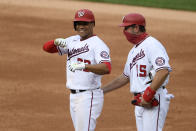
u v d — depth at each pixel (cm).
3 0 9212
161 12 9712
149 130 2145
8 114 3484
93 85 2262
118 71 5019
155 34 7231
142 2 10994
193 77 4981
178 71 5212
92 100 2259
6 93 4050
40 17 7831
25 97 3962
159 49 2095
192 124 3450
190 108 3894
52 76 4706
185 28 7894
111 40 6581
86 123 2259
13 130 3141
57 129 3200
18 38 6353
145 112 2155
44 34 6669
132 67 2181
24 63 5153
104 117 3528
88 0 10644
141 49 2138
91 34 2280
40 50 5781
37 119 3400
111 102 3944
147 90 2053
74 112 2320
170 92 4381
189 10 10406
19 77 4603
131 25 2136
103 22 7862
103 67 2144
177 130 3294
